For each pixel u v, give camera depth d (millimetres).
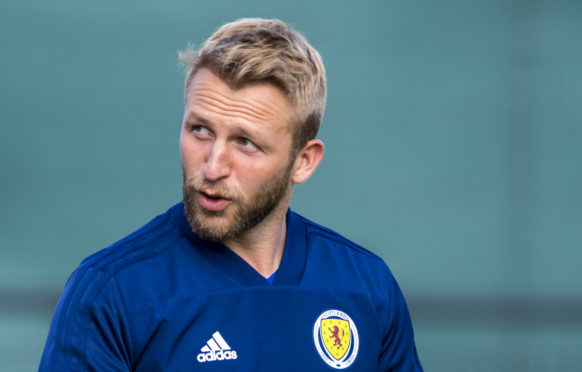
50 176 13422
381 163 13422
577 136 13242
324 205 13430
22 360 10594
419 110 13391
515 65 13305
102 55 13430
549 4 13203
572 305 12789
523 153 13312
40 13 13344
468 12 13344
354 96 13406
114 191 13484
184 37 13406
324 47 13398
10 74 13352
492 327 12641
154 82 13469
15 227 13312
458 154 13367
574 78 13234
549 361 11742
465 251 13336
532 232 13305
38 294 12844
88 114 13453
